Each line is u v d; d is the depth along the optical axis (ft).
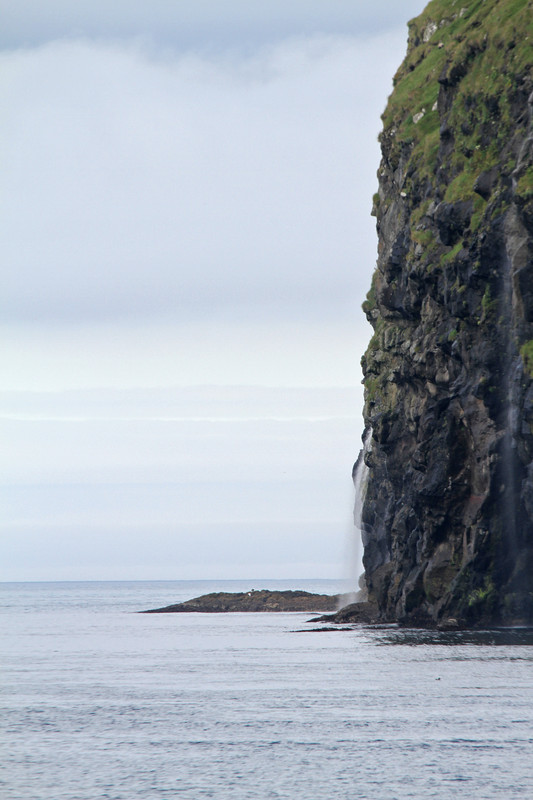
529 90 571.28
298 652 534.37
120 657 537.65
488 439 571.69
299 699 331.36
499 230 547.08
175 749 247.29
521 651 453.58
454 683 348.59
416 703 308.19
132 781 213.46
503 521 567.18
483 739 247.09
